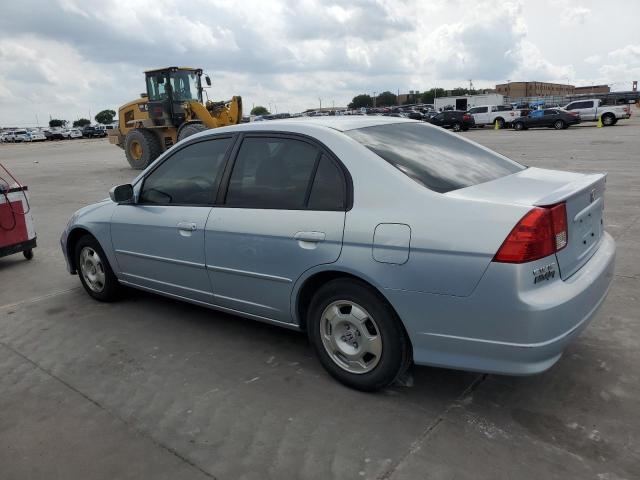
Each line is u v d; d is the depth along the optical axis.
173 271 4.14
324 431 2.85
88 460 2.70
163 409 3.14
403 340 2.98
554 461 2.53
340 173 3.18
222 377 3.49
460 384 3.25
